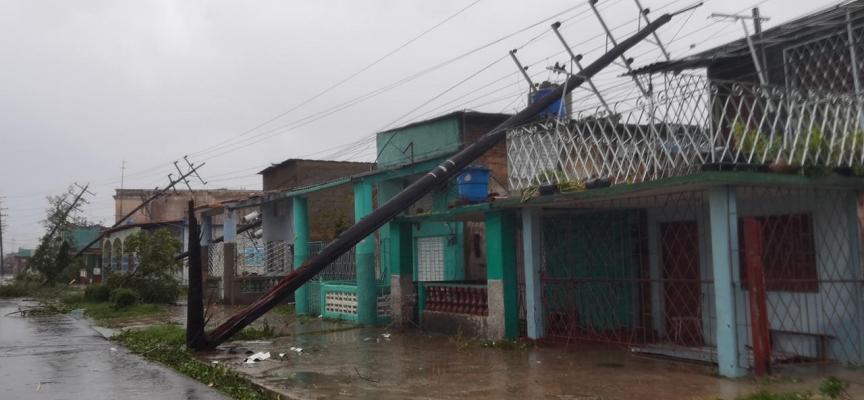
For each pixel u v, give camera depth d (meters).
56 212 49.09
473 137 20.16
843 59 10.43
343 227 27.28
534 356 11.41
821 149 9.30
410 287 16.22
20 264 93.56
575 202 11.49
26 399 9.16
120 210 63.16
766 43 11.29
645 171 9.77
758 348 9.04
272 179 32.56
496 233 13.14
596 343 12.41
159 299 26.72
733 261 9.12
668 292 12.11
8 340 16.47
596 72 14.75
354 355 12.20
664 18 13.70
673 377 9.30
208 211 28.61
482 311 13.83
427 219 15.38
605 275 12.90
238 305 25.06
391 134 22.38
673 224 12.04
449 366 10.77
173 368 11.84
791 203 10.44
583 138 10.82
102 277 48.66
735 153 8.95
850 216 9.84
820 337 10.00
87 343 15.76
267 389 9.24
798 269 10.35
